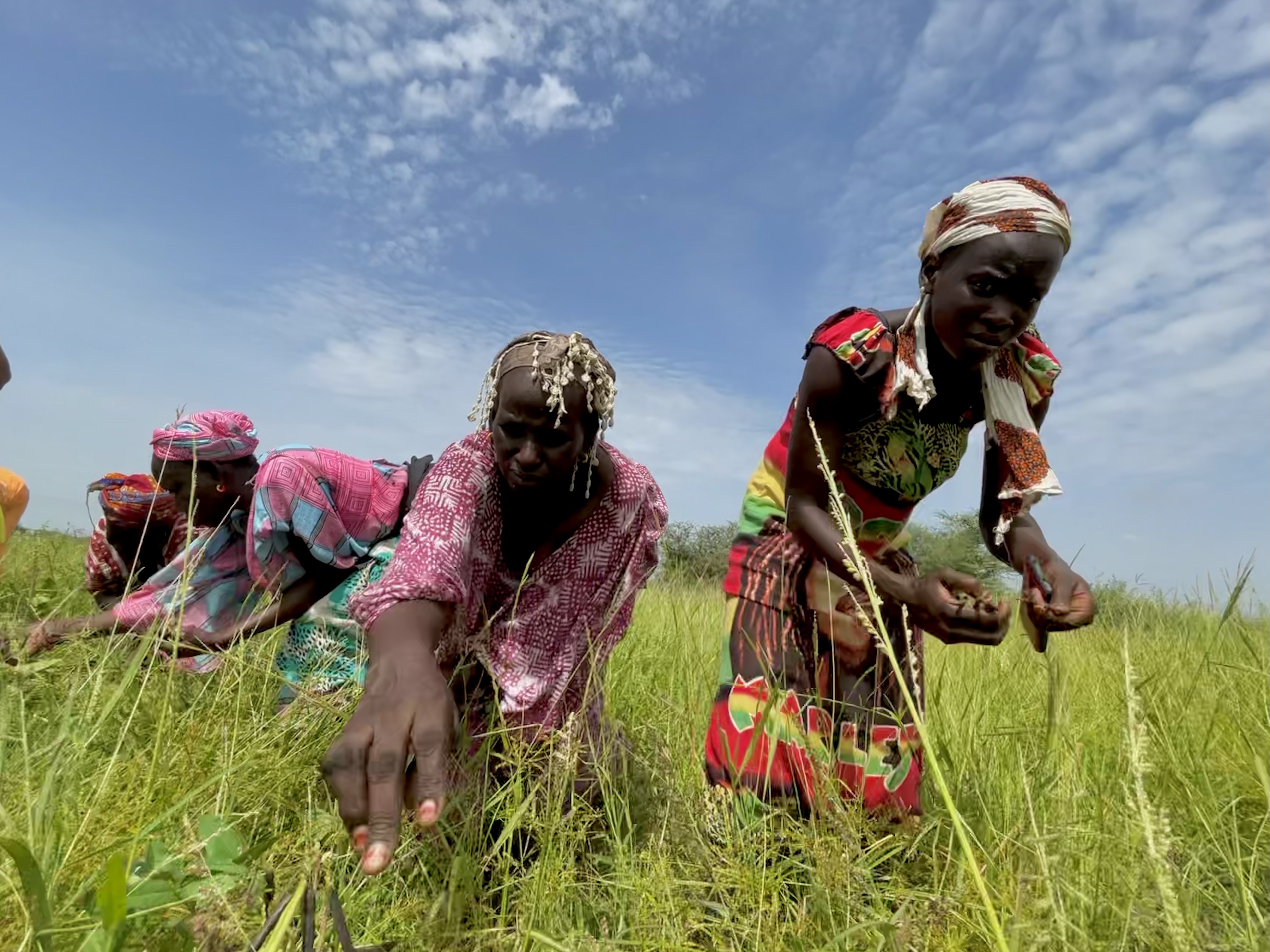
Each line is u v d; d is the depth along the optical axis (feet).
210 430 6.27
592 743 4.25
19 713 3.85
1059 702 3.98
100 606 8.59
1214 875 3.54
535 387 3.91
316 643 6.07
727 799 4.27
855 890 3.37
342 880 3.36
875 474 4.63
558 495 4.45
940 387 4.51
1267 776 3.32
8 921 2.44
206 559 6.30
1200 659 5.80
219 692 4.15
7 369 5.15
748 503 5.00
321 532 5.85
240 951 2.32
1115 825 2.81
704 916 3.33
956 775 4.34
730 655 4.76
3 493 6.70
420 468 6.56
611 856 3.85
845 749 4.45
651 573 4.81
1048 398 4.66
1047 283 4.03
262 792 3.74
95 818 2.95
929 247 4.25
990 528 4.62
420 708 2.79
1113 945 2.57
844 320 4.40
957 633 3.70
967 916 3.12
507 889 3.51
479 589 4.40
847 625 4.50
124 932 2.22
